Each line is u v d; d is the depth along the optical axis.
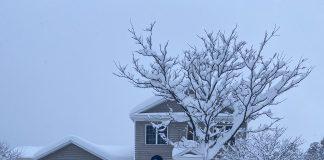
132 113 27.30
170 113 11.97
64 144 29.38
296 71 10.77
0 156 23.84
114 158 29.27
